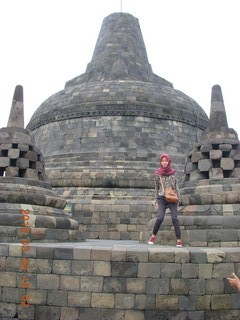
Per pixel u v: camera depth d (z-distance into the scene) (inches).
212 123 728.3
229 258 440.5
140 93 1232.8
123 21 1473.9
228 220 573.9
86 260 433.1
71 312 426.6
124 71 1384.1
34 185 677.3
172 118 1234.0
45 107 1328.7
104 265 429.7
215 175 676.1
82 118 1219.9
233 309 432.1
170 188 521.3
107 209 943.7
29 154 697.0
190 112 1285.7
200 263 433.4
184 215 622.2
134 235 923.4
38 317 431.5
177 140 1224.2
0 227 561.6
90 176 1037.8
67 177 1047.0
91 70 1435.8
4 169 688.4
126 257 429.4
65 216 681.6
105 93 1230.9
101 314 422.3
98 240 844.6
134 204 946.1
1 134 698.8
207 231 565.6
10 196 613.0
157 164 1117.7
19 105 730.2
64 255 437.1
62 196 1010.1
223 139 693.3
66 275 433.7
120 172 1045.2
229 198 611.5
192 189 666.8
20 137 703.7
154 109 1214.3
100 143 1175.0
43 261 440.5
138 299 422.3
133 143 1170.0
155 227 535.8
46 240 588.4
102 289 426.3
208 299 428.5
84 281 429.7
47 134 1278.3
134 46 1451.8
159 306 422.0
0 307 441.4
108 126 1190.3
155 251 431.5
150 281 425.7
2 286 444.8
